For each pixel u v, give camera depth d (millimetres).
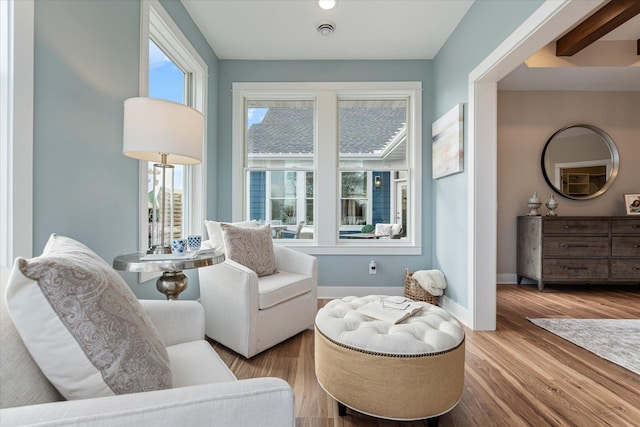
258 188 3375
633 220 3412
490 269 2365
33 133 1141
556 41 3082
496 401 1492
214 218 3129
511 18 1890
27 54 1096
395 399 1206
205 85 2826
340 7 2420
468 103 2451
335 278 3266
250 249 2283
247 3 2363
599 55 3105
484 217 2365
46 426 466
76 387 621
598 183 3895
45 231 1202
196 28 2637
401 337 1259
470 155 2404
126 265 1382
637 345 2102
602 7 2439
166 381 718
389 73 3242
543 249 3475
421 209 3258
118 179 1656
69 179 1323
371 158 3389
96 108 1480
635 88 3842
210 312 2072
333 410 1423
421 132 3246
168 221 2434
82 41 1384
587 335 2266
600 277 3420
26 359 595
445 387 1232
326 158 3270
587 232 3434
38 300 576
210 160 3014
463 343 1340
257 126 3383
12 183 1052
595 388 1604
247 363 1854
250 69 3244
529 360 1894
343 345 1302
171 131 1470
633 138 3896
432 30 2727
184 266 1447
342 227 3398
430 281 2863
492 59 2090
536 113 3936
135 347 672
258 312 1905
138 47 1815
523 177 3934
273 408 572
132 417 504
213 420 539
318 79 3244
